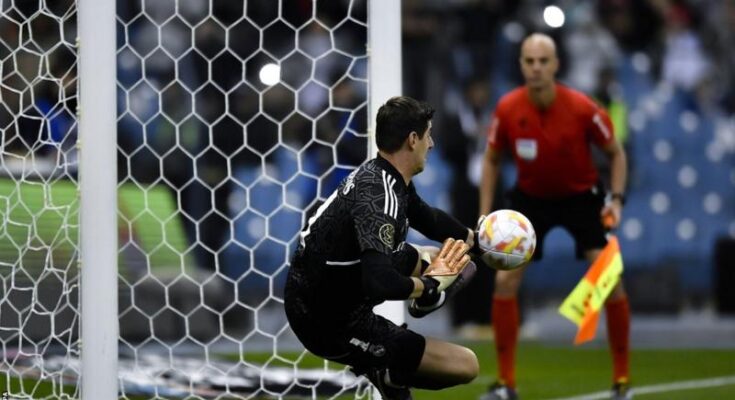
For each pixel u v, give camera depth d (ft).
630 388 85.30
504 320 83.41
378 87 66.18
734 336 128.16
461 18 148.46
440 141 137.59
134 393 76.69
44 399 68.13
